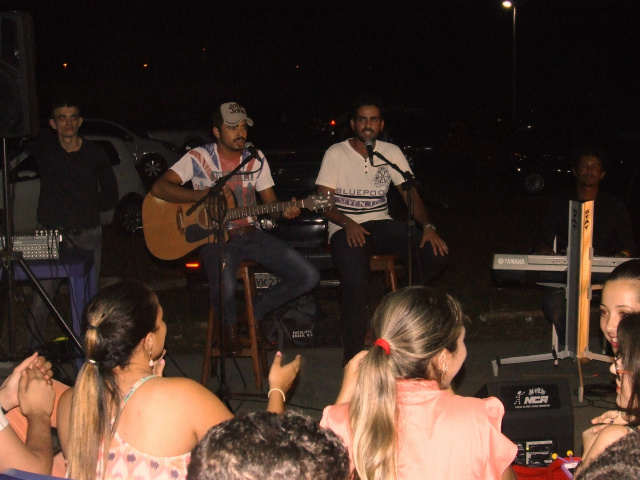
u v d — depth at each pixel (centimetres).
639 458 138
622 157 1507
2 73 502
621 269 314
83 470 249
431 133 1744
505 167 1581
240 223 555
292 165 844
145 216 557
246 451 146
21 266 511
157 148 1448
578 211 518
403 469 238
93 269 625
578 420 504
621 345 235
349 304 575
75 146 640
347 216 581
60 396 303
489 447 238
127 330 260
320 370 618
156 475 248
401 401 242
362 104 568
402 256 590
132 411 253
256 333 581
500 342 694
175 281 892
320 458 147
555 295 571
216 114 546
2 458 272
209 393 262
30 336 632
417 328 242
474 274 930
